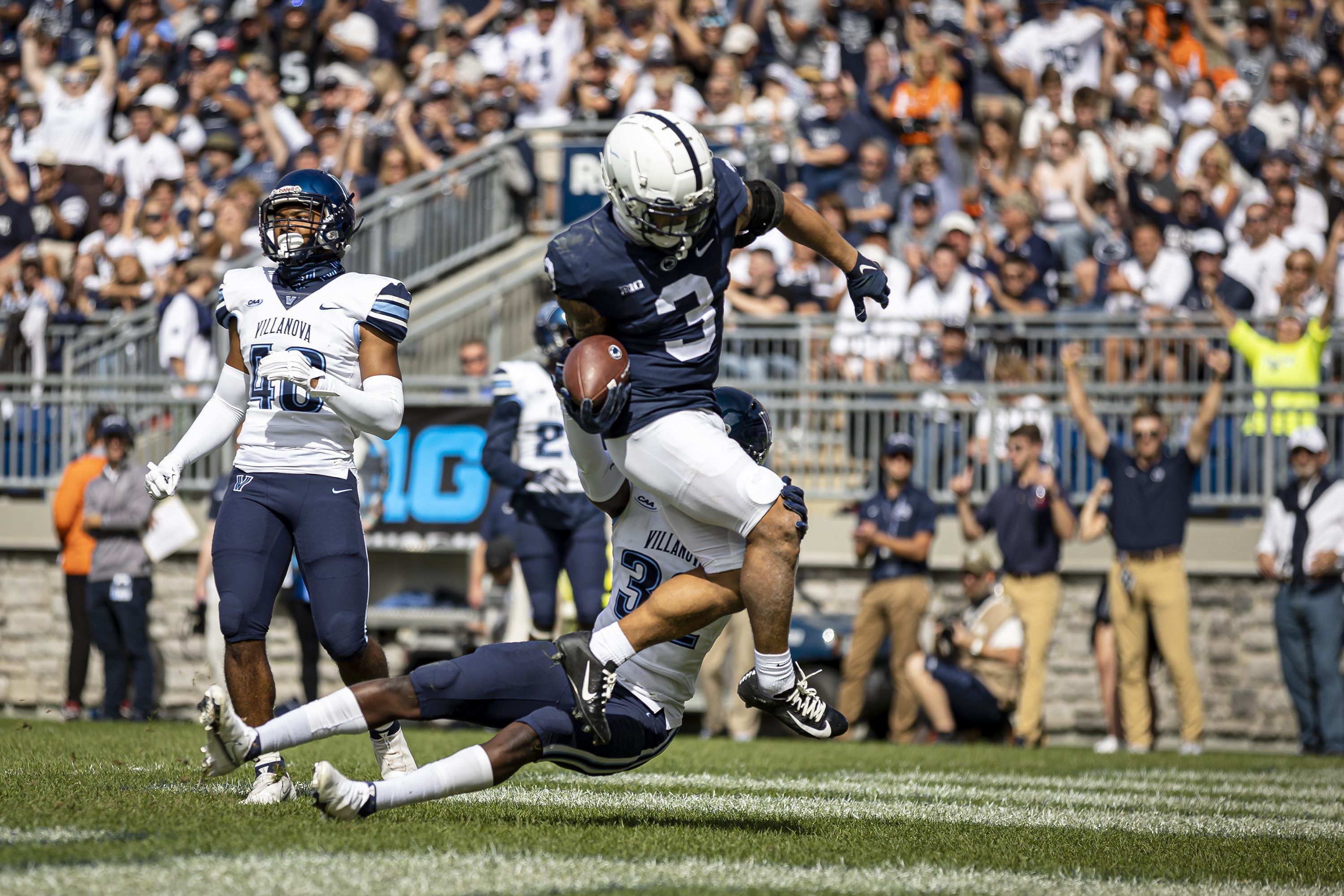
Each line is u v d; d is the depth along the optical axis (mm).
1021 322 42062
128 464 38031
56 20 63688
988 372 42062
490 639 35969
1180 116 53875
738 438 14445
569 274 13078
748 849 13109
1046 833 15797
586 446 13773
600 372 12805
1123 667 34969
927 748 32062
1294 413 39625
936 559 40344
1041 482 35562
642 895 10680
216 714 12289
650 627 13258
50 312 48781
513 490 28500
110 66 59219
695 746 29812
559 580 30641
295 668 41844
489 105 53500
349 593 15664
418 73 59656
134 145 56719
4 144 58562
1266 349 40625
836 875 12062
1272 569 35969
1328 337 40281
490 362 46844
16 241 55688
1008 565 35812
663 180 12602
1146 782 24297
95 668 42906
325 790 12469
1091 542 38500
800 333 42500
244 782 17109
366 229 48031
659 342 13297
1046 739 39969
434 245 49562
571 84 54688
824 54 56688
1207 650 39562
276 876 10836
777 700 13523
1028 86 54719
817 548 40625
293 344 15711
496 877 11172
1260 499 39750
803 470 41531
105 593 37719
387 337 15977
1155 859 13867
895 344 42438
